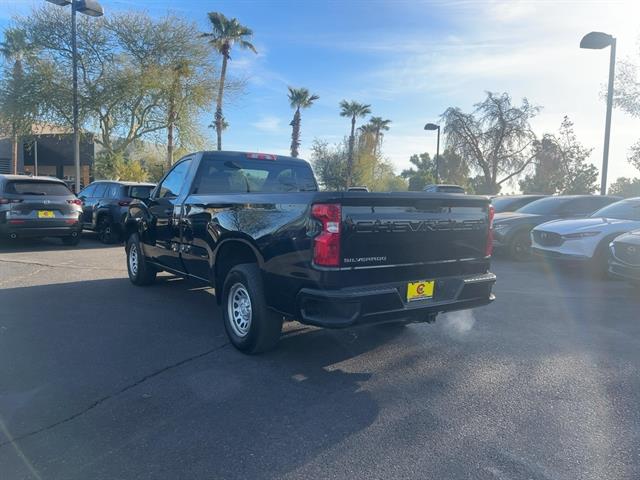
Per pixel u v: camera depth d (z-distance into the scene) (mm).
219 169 6223
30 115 24562
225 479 2875
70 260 10516
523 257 11672
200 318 6137
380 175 46281
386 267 4152
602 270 9133
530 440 3338
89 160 35438
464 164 31609
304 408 3766
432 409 3779
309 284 3988
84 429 3410
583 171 28781
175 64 25656
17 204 11242
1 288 7688
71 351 4898
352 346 5203
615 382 4320
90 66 25078
